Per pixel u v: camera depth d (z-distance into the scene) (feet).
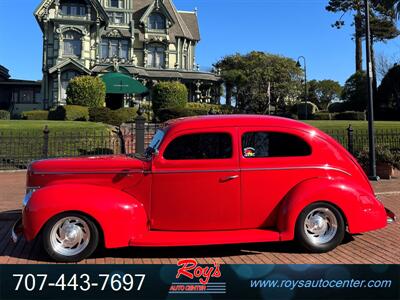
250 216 17.79
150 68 131.95
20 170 46.96
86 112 83.71
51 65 121.90
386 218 18.62
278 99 162.61
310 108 132.26
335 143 18.80
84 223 16.72
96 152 52.49
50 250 16.60
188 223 17.54
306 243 17.72
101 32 130.52
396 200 29.66
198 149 17.72
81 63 117.70
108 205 16.55
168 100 101.55
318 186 17.66
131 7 135.54
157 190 17.46
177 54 142.41
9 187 36.09
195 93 139.33
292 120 18.94
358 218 17.88
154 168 17.44
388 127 60.95
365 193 18.24
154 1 138.51
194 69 151.74
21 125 56.13
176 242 16.83
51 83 121.60
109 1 134.31
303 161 18.13
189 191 17.49
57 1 120.47
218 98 147.84
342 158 18.61
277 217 17.89
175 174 17.46
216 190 17.58
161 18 140.15
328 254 17.88
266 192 17.87
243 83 160.66
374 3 115.14
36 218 16.39
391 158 39.78
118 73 108.58
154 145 18.56
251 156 17.87
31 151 50.31
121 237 16.57
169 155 17.58
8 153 49.65
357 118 108.06
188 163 17.51
